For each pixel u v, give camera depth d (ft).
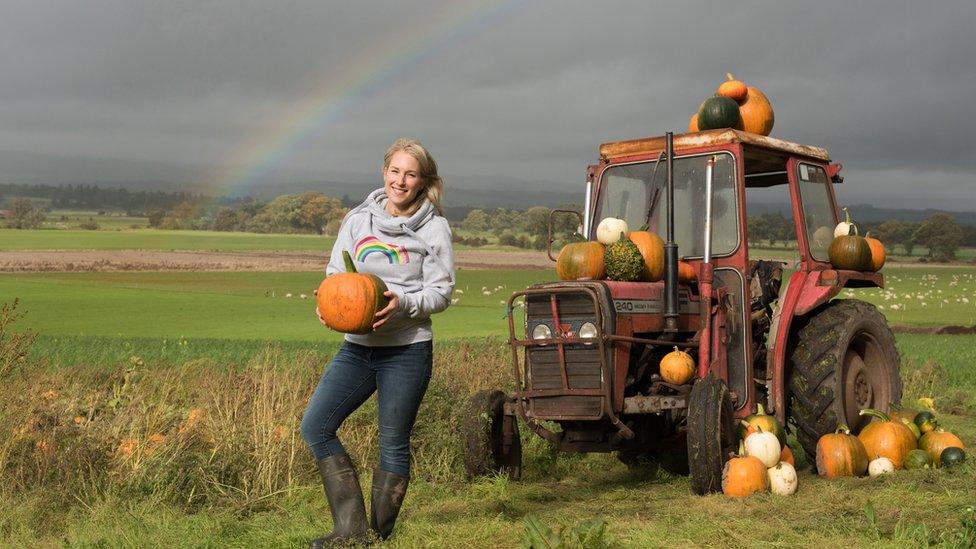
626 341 19.43
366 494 18.56
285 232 585.22
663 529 15.40
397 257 13.73
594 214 23.47
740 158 21.53
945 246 453.58
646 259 20.34
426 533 15.10
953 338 76.48
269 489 18.34
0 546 14.44
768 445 19.29
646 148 22.82
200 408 22.34
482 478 20.36
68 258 271.08
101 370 29.50
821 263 24.39
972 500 17.11
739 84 23.62
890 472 20.63
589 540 13.32
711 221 20.81
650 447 22.02
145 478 17.84
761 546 14.47
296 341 65.77
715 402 19.07
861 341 24.56
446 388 24.06
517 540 14.80
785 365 23.58
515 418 21.52
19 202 637.71
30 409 19.66
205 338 73.67
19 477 17.35
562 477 22.27
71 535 14.92
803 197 24.18
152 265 247.50
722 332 20.93
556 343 19.57
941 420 30.04
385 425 13.97
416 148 13.87
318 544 13.52
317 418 13.80
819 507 17.53
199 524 15.62
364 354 13.83
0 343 24.64
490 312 112.27
